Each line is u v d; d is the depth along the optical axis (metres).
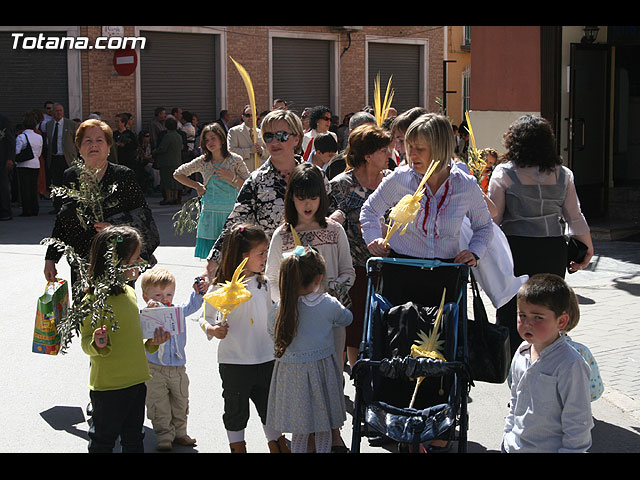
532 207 6.01
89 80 22.97
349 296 6.11
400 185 5.20
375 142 6.09
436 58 30.00
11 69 22.81
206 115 25.11
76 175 6.15
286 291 4.84
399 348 4.74
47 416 6.11
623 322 8.37
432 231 5.11
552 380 4.20
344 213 6.11
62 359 7.43
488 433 5.82
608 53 14.27
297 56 26.75
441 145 4.95
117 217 6.09
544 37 13.25
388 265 5.17
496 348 4.97
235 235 5.13
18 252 12.80
